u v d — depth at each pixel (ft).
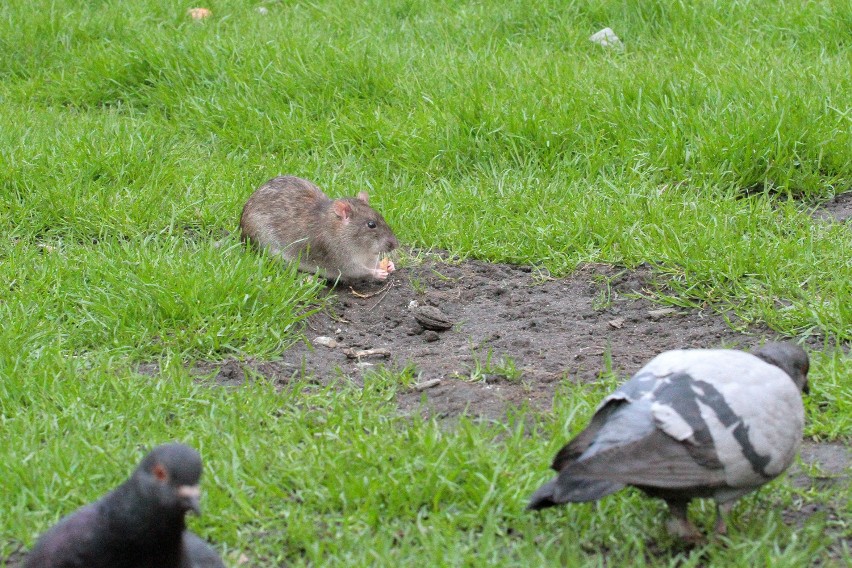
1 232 31.07
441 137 35.91
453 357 25.53
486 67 39.68
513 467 19.77
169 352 24.77
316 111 39.22
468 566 17.40
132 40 44.24
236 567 17.75
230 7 49.62
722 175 33.47
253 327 25.77
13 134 36.01
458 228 31.42
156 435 21.04
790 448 17.24
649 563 17.79
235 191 33.63
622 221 30.96
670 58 41.11
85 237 31.04
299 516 18.81
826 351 24.70
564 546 17.76
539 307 28.09
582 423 21.30
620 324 26.99
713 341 25.86
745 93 36.40
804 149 34.06
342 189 34.55
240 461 20.07
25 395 22.67
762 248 28.63
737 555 17.40
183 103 40.01
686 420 16.43
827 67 38.47
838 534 18.38
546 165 35.06
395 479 19.29
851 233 30.19
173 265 27.37
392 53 42.04
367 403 22.95
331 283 30.32
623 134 35.45
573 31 44.55
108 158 34.55
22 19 46.14
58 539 15.61
